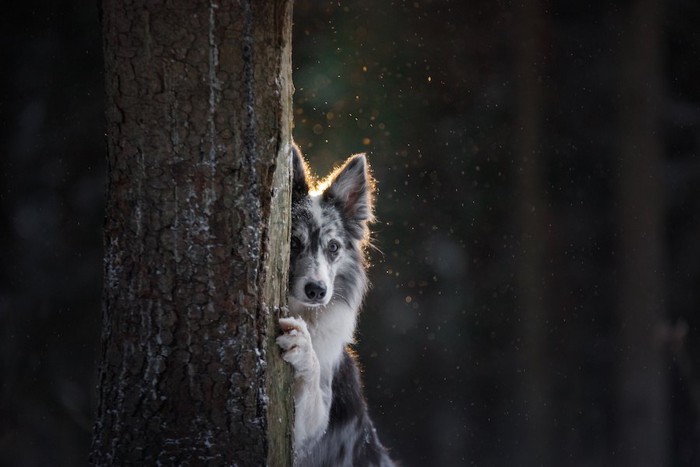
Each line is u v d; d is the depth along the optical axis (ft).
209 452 16.42
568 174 73.67
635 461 62.28
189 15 16.08
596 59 71.72
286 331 17.53
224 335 16.48
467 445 67.72
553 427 68.13
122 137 16.28
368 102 62.80
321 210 24.84
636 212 65.05
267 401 16.83
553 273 70.59
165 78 16.12
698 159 68.59
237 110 16.33
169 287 16.39
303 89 59.67
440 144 67.21
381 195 64.49
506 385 68.85
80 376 44.19
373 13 64.13
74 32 48.42
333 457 24.32
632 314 64.44
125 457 16.48
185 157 16.28
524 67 69.72
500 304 69.31
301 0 61.52
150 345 16.43
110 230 16.52
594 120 71.87
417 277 67.10
